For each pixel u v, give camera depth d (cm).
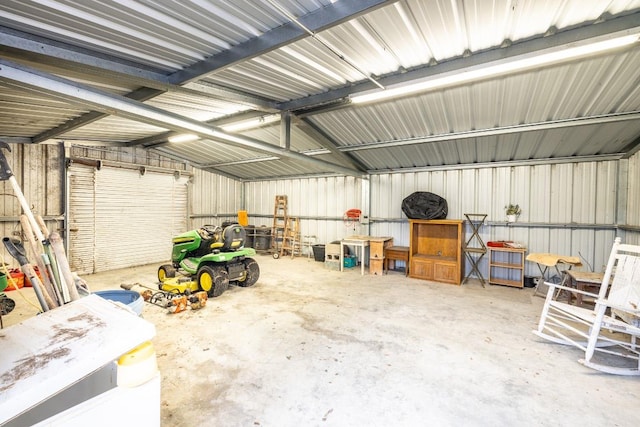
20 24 200
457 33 239
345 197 721
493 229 546
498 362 256
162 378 232
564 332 318
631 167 438
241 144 351
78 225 568
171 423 184
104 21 202
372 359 261
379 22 224
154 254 691
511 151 491
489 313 371
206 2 189
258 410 197
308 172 766
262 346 284
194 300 378
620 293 279
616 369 237
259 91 355
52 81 206
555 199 500
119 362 131
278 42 222
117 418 124
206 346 283
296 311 376
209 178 820
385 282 523
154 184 692
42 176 530
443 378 233
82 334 133
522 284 485
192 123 299
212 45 242
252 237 841
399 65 293
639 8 208
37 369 112
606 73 277
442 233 570
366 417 191
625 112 336
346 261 645
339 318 354
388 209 655
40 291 190
